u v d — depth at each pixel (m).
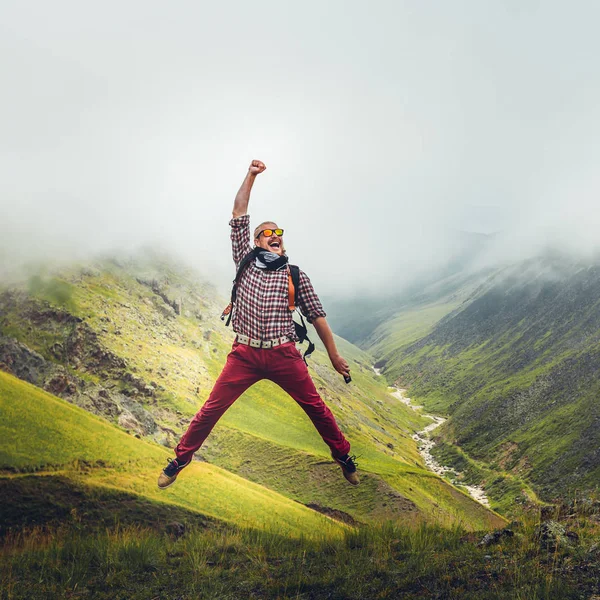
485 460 183.75
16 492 63.62
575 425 174.25
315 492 112.31
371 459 131.12
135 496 70.94
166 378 154.12
